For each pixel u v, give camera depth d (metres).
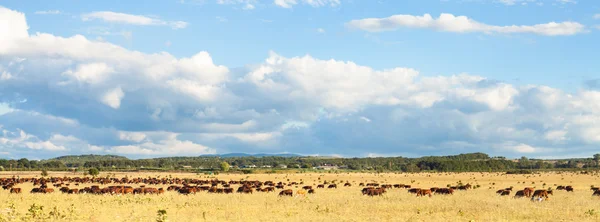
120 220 36.91
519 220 38.31
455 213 42.78
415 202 54.69
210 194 70.88
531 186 110.50
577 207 49.31
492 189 95.06
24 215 39.25
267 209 45.41
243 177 165.00
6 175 171.88
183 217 38.56
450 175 195.62
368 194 70.19
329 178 157.62
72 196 64.81
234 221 36.53
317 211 43.91
